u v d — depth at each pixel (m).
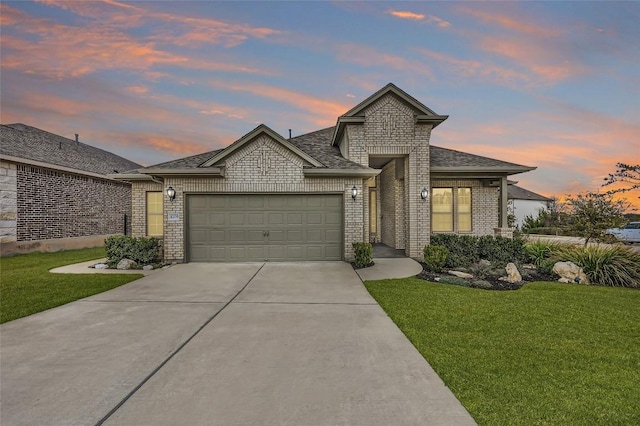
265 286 7.75
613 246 10.80
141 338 4.59
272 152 10.94
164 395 3.13
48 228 15.62
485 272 9.63
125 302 6.46
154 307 6.12
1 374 3.54
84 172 17.41
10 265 11.20
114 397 3.09
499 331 5.02
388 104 12.23
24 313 5.76
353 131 12.21
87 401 3.03
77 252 15.46
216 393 3.17
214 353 4.09
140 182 14.20
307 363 3.82
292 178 10.94
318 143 15.26
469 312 5.93
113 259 10.79
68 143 21.33
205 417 2.79
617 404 3.09
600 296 7.22
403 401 3.04
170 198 10.84
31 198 14.80
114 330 4.91
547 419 2.85
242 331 4.88
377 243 16.19
